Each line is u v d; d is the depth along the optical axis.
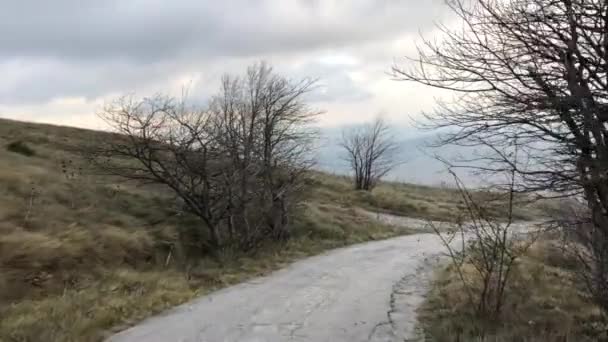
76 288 9.56
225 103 17.42
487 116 5.30
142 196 17.20
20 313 7.72
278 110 17.22
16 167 15.58
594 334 7.10
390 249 18.05
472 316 7.47
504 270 10.68
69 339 6.70
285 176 18.11
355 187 40.66
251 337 7.14
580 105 4.59
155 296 9.28
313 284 11.37
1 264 9.33
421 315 8.31
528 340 6.41
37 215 12.30
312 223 20.92
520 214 18.59
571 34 4.77
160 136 14.36
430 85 5.68
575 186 4.99
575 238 8.26
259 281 11.81
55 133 29.67
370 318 8.20
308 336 7.20
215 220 15.06
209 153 15.08
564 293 9.42
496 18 5.14
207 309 8.88
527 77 5.11
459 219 11.75
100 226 13.10
